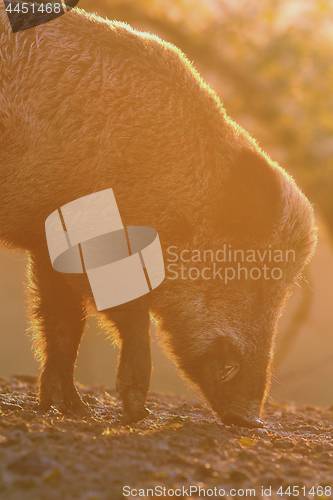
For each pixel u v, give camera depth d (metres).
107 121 15.19
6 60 15.62
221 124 16.23
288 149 43.75
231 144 15.95
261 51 42.84
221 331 15.46
